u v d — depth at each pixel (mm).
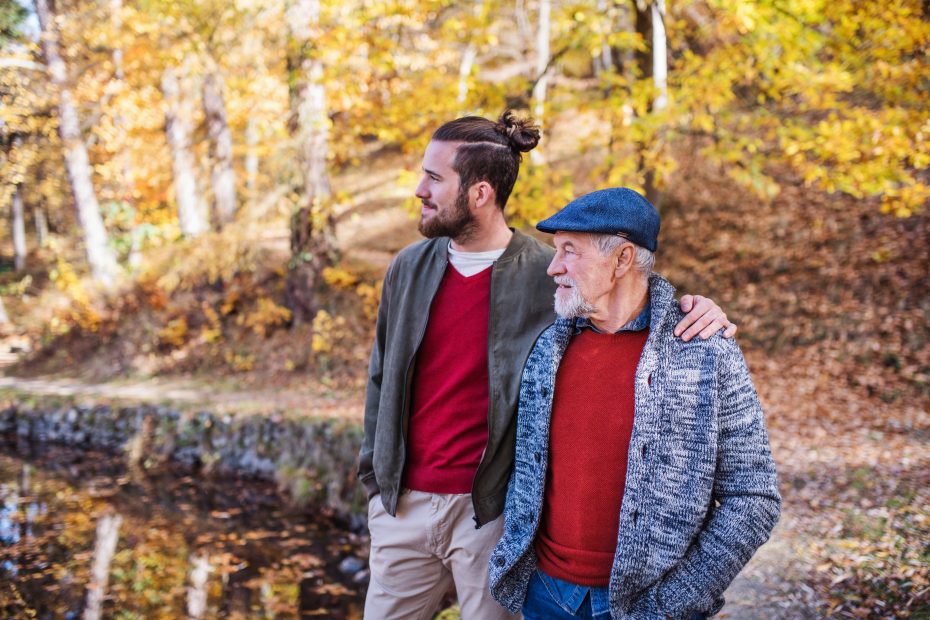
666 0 5770
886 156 5078
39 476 7723
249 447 7453
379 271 10438
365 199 16891
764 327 8383
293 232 10156
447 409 1966
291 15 6914
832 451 5602
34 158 15633
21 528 6090
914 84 4980
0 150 15234
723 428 1425
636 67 5891
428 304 1980
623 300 1545
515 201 5176
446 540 1985
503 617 1976
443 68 9984
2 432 9516
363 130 6195
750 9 4988
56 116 13914
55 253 19719
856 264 8641
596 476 1516
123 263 15492
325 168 9953
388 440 2008
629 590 1449
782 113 8031
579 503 1533
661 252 10258
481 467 1887
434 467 1976
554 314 1943
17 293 20297
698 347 1441
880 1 4727
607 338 1566
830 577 3402
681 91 5359
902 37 4746
